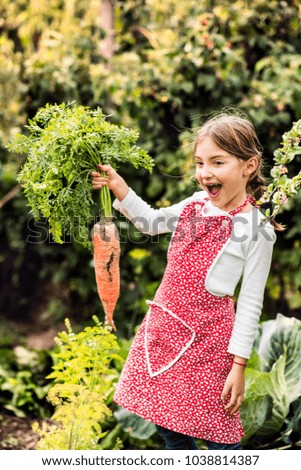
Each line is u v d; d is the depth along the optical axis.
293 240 4.81
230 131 2.42
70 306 5.41
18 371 4.18
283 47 4.97
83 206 2.49
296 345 3.33
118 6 5.37
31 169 2.45
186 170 4.61
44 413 3.86
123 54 5.21
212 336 2.48
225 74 4.56
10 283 6.27
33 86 4.72
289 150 2.46
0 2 5.61
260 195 2.66
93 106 4.75
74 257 5.14
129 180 4.91
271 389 3.04
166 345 2.50
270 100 4.58
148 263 4.93
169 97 4.59
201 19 4.61
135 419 3.23
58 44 4.91
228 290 2.48
